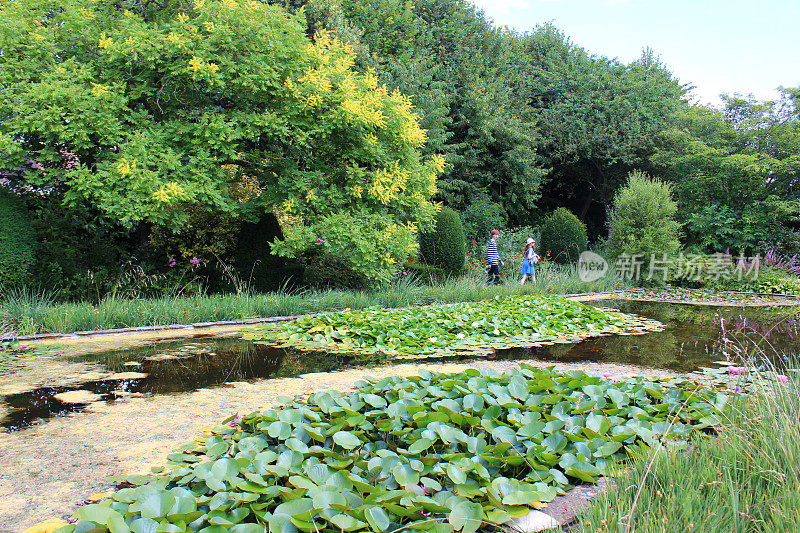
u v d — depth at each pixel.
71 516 1.88
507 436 2.37
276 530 1.61
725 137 14.24
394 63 13.88
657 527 1.50
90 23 7.46
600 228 20.55
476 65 16.17
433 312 6.69
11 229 6.98
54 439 2.66
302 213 8.09
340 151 8.58
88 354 4.77
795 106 13.49
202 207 8.67
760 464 1.91
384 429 2.47
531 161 16.06
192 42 7.14
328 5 13.11
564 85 18.72
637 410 2.72
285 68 7.89
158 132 7.20
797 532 1.43
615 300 9.90
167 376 3.98
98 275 7.71
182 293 7.82
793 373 3.02
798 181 13.12
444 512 1.76
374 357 4.77
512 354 4.95
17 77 6.77
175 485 2.08
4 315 5.66
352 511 1.69
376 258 8.10
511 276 11.18
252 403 3.26
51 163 7.55
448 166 14.70
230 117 7.71
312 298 7.64
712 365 4.48
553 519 1.77
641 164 17.66
